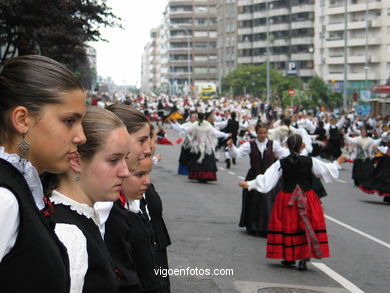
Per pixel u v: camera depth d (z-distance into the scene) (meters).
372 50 81.50
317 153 20.20
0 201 1.61
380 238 9.69
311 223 7.33
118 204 3.10
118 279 2.85
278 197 7.49
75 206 2.23
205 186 15.19
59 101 1.79
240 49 111.81
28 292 1.68
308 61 97.44
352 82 84.31
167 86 161.12
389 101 44.84
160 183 15.56
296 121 24.20
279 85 80.88
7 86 1.76
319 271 7.42
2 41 14.98
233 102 48.16
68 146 1.83
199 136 15.84
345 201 13.98
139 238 3.33
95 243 2.20
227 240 8.94
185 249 8.22
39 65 1.80
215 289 6.39
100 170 2.25
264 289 6.47
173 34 157.50
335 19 87.25
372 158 16.42
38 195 1.82
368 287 6.75
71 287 1.94
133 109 3.23
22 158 1.77
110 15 16.48
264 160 9.79
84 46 17.56
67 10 15.23
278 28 102.50
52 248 1.74
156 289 3.42
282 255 7.39
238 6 111.81
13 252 1.65
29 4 14.14
